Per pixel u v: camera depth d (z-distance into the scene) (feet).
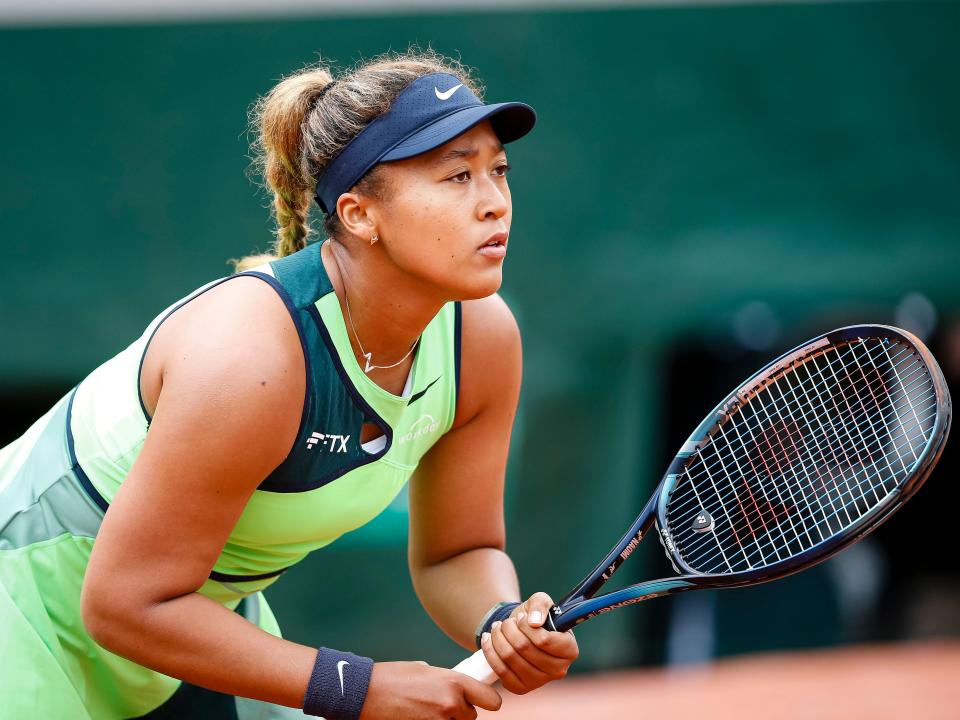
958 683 57.62
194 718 27.14
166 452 20.56
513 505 64.90
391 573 63.67
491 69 62.75
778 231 66.64
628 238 65.05
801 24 65.31
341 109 21.62
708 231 65.92
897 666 61.46
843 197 67.05
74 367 61.31
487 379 25.12
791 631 69.87
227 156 60.80
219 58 60.18
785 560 23.32
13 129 59.41
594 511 65.57
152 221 60.75
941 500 77.71
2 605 23.41
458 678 22.90
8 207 59.82
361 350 22.67
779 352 67.00
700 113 65.26
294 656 21.95
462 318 24.29
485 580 26.63
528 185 63.87
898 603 73.92
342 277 22.27
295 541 24.21
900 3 66.28
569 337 65.00
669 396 66.95
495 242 21.36
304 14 60.29
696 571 23.95
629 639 67.51
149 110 60.13
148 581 21.13
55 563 23.86
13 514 24.00
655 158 65.05
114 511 21.03
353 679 22.03
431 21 61.52
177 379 20.68
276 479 22.39
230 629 21.67
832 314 67.77
